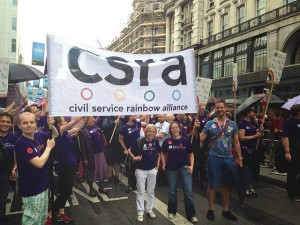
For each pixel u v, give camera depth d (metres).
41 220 3.53
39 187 3.47
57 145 5.10
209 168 5.37
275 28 22.78
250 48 25.94
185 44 39.34
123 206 6.08
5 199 4.52
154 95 4.87
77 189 7.39
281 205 6.19
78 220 5.30
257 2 25.73
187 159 5.30
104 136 7.85
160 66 4.95
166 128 7.31
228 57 29.55
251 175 6.72
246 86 26.19
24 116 3.43
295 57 22.20
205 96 6.86
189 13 39.41
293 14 21.06
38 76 7.45
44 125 6.77
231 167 5.29
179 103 5.01
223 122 5.39
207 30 33.88
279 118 9.76
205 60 34.03
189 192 5.23
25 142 3.42
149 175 5.40
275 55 6.23
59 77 4.24
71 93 4.30
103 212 5.72
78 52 4.41
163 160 5.45
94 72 4.50
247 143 6.56
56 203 5.15
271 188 7.59
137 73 4.79
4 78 5.44
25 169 3.41
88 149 6.62
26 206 3.45
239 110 6.97
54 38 4.26
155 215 5.55
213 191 5.34
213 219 5.30
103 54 4.62
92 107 4.42
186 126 8.85
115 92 4.61
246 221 5.26
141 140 5.39
